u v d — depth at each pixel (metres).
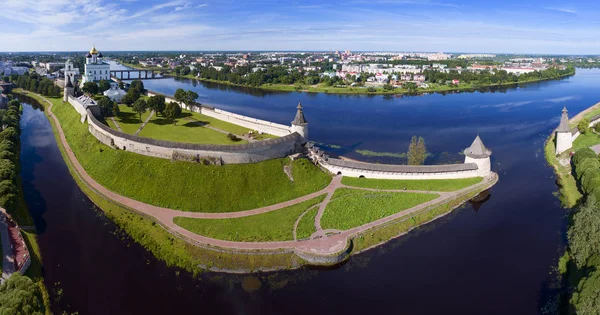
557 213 123.81
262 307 84.25
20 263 92.50
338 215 115.31
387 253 101.56
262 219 113.69
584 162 138.62
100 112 199.25
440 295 87.12
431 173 140.50
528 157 180.75
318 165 147.25
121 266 97.06
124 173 135.88
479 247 104.81
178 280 92.50
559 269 95.50
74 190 137.75
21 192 132.38
